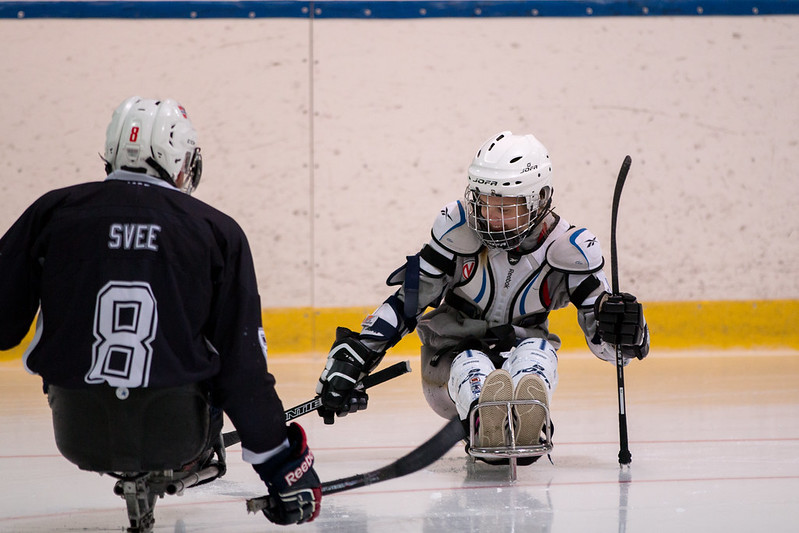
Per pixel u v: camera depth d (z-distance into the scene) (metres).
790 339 21.48
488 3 21.30
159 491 6.54
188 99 21.08
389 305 9.82
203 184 21.06
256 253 21.09
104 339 5.95
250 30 21.08
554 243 9.55
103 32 20.92
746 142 21.50
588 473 9.50
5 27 20.80
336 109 21.17
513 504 8.22
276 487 6.29
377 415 13.52
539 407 8.58
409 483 9.13
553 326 21.02
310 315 21.12
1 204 20.83
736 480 9.16
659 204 21.41
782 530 7.30
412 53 21.27
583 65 21.39
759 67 21.52
